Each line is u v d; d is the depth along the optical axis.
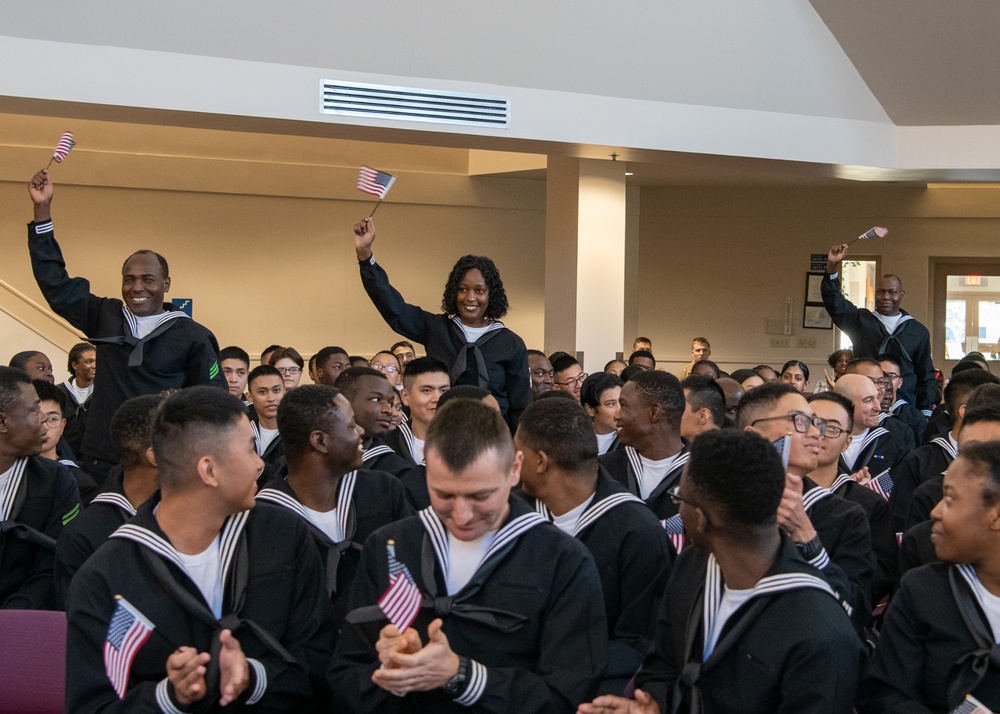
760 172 7.69
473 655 1.97
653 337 11.38
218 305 9.66
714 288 11.34
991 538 1.93
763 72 6.88
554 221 8.22
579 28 6.34
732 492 1.84
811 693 1.80
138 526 1.95
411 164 10.18
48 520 2.93
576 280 7.94
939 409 5.20
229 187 9.62
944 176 7.72
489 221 10.38
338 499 2.65
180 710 1.76
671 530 2.96
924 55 6.83
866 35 6.78
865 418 4.22
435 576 2.01
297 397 2.56
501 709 1.86
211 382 4.31
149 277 4.17
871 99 7.25
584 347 7.96
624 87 6.71
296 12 5.72
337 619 2.46
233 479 1.95
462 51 6.24
